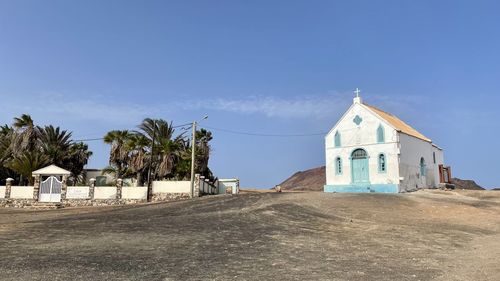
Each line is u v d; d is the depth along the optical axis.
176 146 42.62
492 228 15.97
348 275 7.87
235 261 9.00
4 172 44.59
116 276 7.40
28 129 43.56
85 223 16.27
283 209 20.38
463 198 27.06
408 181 35.19
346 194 28.81
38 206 34.28
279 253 10.06
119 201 35.06
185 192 35.69
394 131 34.34
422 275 7.98
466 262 9.38
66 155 44.88
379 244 11.82
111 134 43.19
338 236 13.17
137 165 41.41
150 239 12.00
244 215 18.33
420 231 14.60
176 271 7.90
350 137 36.97
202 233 13.28
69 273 7.55
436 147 43.81
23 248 10.28
